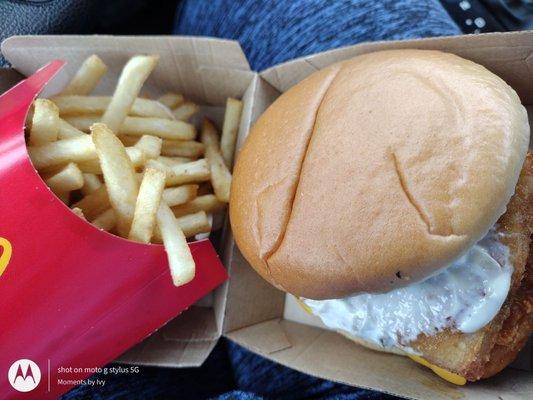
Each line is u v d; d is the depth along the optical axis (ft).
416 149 0.40
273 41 0.69
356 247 0.41
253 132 0.52
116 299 0.48
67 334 0.48
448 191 0.39
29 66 0.60
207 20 0.75
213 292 0.61
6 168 0.44
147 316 0.51
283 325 0.60
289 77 0.58
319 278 0.43
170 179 0.54
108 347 0.50
